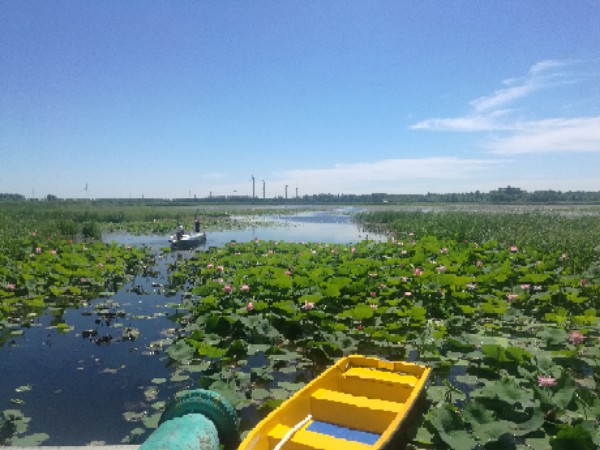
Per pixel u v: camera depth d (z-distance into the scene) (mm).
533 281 12656
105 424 5758
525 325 9766
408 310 9578
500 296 11680
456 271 13688
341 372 6297
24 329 9867
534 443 5035
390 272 13555
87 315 11008
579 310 10820
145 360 8000
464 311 9930
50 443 5281
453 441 4906
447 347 8125
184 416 4562
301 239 30312
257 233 35594
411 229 30031
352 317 9828
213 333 8742
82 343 8930
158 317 10781
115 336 9359
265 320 8984
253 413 5891
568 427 4559
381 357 8070
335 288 10586
